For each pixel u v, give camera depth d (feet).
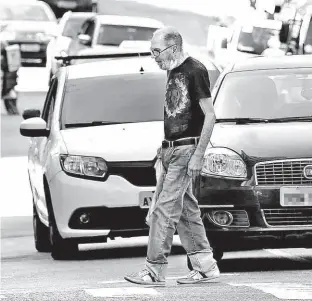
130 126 93.09
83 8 281.13
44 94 239.30
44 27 240.94
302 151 78.18
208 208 78.28
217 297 61.31
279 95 87.66
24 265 88.43
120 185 88.63
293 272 75.72
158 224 68.59
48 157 92.07
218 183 78.13
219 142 79.36
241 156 78.28
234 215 78.13
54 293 65.21
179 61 68.23
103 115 95.35
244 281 70.18
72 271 82.33
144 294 63.77
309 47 179.52
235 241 78.18
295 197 77.46
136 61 101.45
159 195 69.15
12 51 236.22
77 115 95.45
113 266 84.89
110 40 213.46
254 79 87.71
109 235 88.99
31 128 95.96
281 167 77.97
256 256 87.97
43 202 95.96
